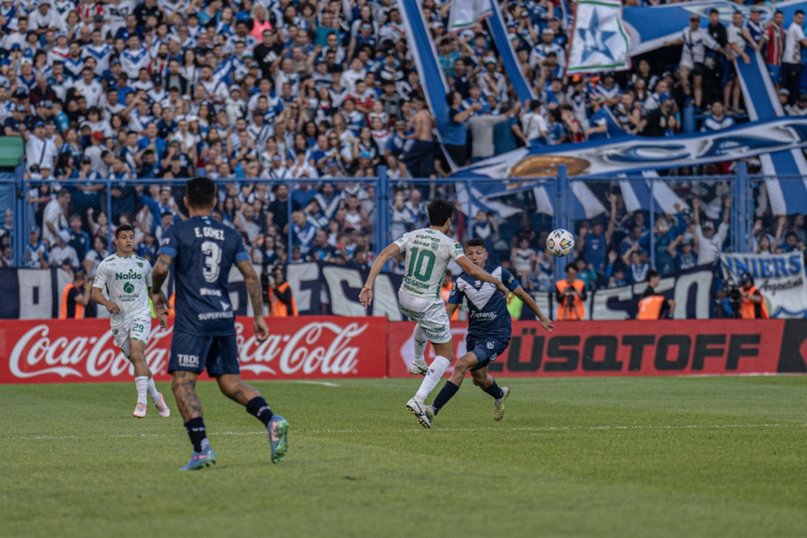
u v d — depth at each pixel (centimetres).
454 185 7912
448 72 9344
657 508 2450
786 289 8012
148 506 2480
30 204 7506
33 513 2412
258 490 2686
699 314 8019
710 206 8088
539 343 7406
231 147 8544
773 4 9631
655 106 9275
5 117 8712
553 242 5419
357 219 7862
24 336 6994
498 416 4509
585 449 3534
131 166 8350
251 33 9356
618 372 7456
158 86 8819
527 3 9762
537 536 2147
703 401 5525
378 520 2303
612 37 8869
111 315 4953
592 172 8419
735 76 9450
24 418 4766
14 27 9244
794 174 8131
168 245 3017
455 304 4406
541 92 9438
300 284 7744
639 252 8050
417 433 4056
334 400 5619
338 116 8788
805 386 6531
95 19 9188
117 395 6066
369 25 9431
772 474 2973
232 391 3072
